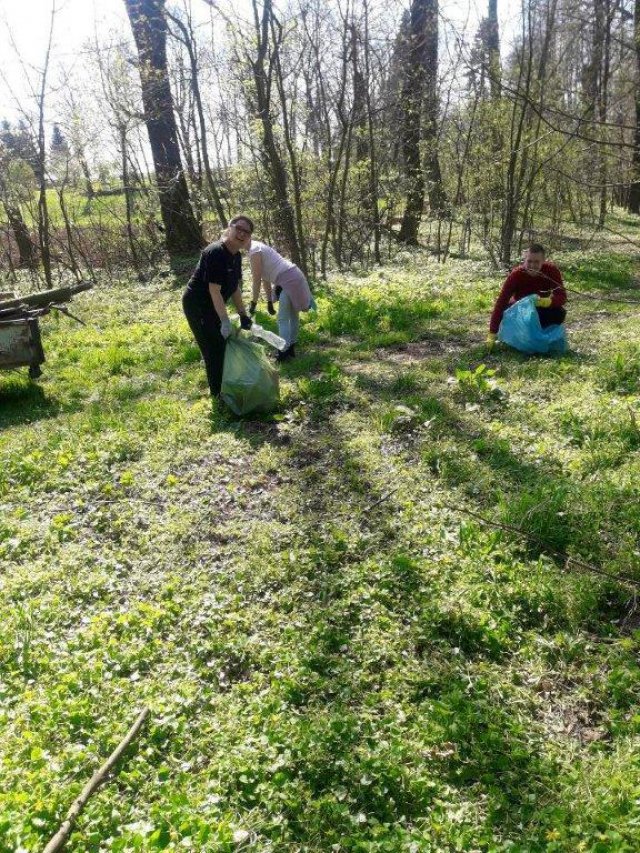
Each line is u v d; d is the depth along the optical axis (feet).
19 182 54.13
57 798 9.12
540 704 10.67
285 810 9.11
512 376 22.99
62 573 14.44
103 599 13.70
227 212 59.77
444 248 59.16
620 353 22.99
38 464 19.17
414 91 51.11
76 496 17.70
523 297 25.45
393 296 38.09
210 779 9.53
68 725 10.49
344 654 11.80
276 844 8.63
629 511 14.33
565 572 13.07
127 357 29.48
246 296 38.55
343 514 15.84
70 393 25.93
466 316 33.19
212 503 16.83
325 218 51.21
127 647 12.20
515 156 45.27
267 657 11.78
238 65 45.37
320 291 40.32
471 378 21.99
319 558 14.21
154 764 9.95
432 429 19.42
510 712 10.51
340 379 23.88
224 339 21.76
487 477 16.49
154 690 11.18
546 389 21.70
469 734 10.05
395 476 17.24
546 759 9.60
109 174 55.21
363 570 13.69
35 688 11.34
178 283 47.98
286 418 21.20
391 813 9.01
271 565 14.12
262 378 21.20
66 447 20.04
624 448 17.10
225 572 14.12
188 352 28.63
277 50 40.29
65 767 9.70
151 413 22.16
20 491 17.95
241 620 12.60
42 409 24.31
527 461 17.22
